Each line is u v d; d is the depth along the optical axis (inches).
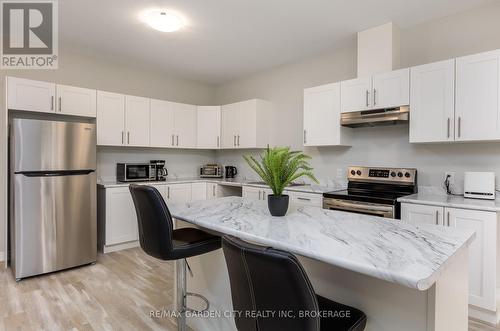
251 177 187.0
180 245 65.4
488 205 84.8
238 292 40.3
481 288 84.7
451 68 99.0
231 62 165.3
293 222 60.9
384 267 36.2
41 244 114.5
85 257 125.9
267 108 177.0
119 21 116.1
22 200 110.3
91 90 142.8
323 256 41.1
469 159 106.4
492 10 102.9
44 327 80.3
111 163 165.3
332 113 131.0
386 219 64.0
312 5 104.6
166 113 173.3
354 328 42.5
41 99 126.7
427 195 109.3
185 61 163.8
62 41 135.3
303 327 34.6
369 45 122.4
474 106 94.4
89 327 80.7
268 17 113.3
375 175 126.2
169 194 162.2
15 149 108.5
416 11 108.7
